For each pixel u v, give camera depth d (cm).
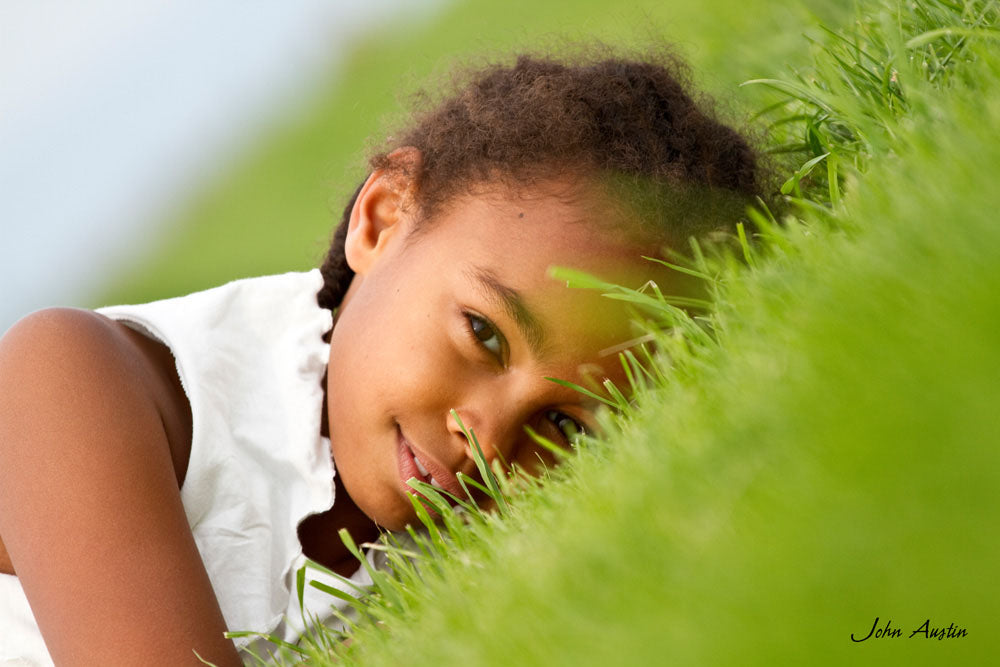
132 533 223
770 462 129
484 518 220
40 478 227
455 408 247
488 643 151
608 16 687
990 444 103
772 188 284
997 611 92
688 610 117
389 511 258
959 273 129
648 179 256
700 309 251
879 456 110
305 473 254
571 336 244
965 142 179
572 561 152
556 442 255
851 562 103
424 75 337
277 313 272
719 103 324
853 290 148
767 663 104
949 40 275
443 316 249
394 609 205
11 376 237
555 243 247
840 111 272
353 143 1691
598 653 126
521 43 345
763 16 420
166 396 254
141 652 217
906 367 119
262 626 245
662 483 151
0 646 247
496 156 260
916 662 94
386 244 277
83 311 252
